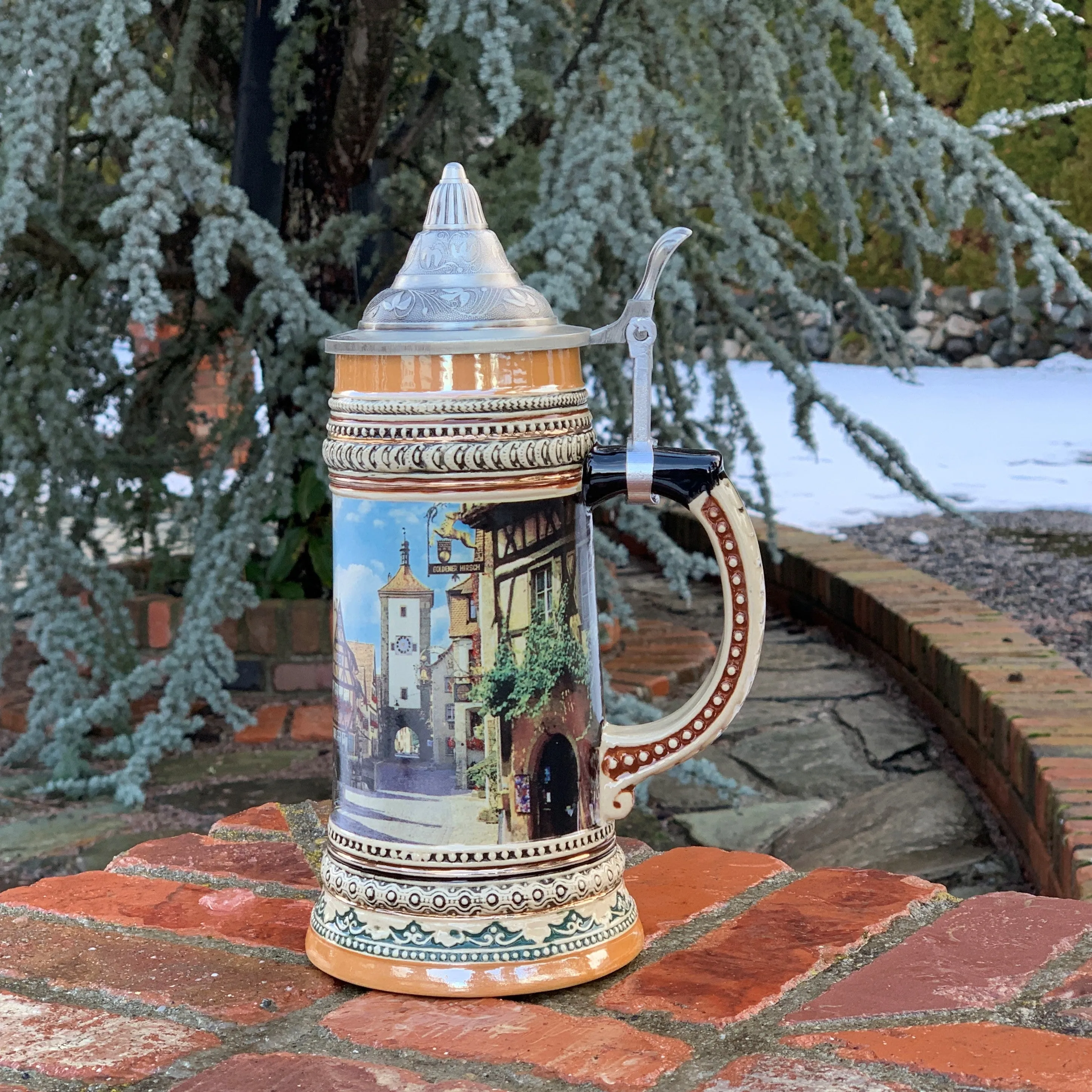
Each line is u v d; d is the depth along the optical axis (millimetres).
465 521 1104
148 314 2697
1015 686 3475
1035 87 12445
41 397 3494
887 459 3535
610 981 1137
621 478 1140
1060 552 6324
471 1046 1021
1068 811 2568
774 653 4984
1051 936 1190
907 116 3199
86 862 3049
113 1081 972
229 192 2900
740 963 1161
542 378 1125
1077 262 12945
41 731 3498
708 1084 954
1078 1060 962
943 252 3543
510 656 1114
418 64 4051
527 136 4031
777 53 3125
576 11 3475
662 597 5734
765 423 10688
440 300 1133
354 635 1143
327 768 3684
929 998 1076
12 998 1116
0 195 3008
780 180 3514
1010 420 10844
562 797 1138
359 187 4492
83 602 4301
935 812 3381
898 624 4391
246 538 3443
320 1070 985
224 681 4219
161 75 4348
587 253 2875
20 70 2818
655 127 3195
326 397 3479
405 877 1128
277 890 1354
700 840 3262
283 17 3049
